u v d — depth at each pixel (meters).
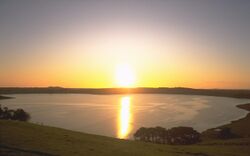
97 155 37.97
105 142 50.78
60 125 163.25
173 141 115.50
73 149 39.34
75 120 188.12
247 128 147.12
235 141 83.38
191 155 48.78
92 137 55.19
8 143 36.53
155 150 49.66
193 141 114.56
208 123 177.88
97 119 196.00
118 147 46.91
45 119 187.88
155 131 120.44
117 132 144.88
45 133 49.78
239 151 58.38
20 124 56.12
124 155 40.62
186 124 174.38
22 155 31.31
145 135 120.75
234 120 188.25
